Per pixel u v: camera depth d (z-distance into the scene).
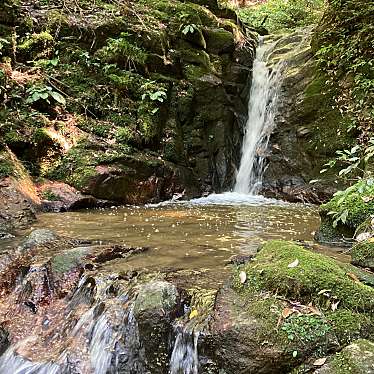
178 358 2.84
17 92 6.65
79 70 7.27
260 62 9.61
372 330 2.56
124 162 6.78
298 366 2.42
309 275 2.81
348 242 4.35
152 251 4.16
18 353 3.29
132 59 7.63
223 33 9.27
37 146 6.43
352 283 2.80
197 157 8.13
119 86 7.42
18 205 5.27
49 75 6.96
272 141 8.14
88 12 7.98
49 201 6.02
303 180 7.60
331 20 7.89
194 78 8.34
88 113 7.18
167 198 7.32
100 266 3.75
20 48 7.04
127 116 7.35
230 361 2.58
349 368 2.26
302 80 8.12
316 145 7.50
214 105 8.52
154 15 8.54
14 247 4.18
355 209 4.41
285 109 8.13
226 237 4.73
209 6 10.27
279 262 3.04
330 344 2.46
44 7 7.77
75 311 3.41
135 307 3.04
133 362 2.96
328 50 7.58
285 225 5.43
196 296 3.11
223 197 7.86
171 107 7.93
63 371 3.05
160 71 8.01
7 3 7.09
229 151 8.69
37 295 3.64
